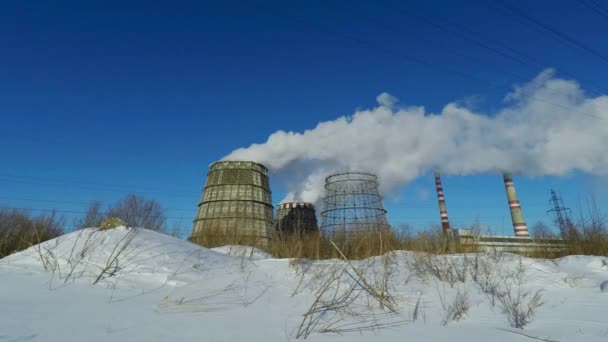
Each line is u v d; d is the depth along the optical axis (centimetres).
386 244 982
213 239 1555
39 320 347
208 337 345
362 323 438
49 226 1467
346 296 529
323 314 458
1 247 1241
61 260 598
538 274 725
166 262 631
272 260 766
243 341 343
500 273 730
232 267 677
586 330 429
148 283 550
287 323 414
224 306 461
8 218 1391
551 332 423
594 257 921
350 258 1048
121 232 711
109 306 426
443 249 1005
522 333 418
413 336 393
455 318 488
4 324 324
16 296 432
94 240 671
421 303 547
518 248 1320
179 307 444
